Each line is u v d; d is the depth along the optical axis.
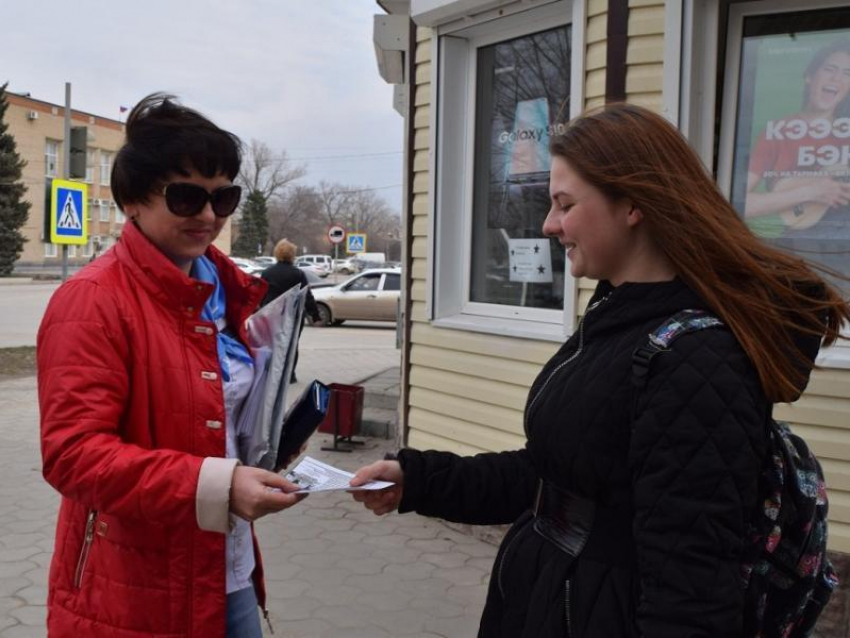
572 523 1.52
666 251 1.42
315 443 6.71
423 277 4.87
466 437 4.61
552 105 4.34
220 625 1.69
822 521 1.46
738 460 1.25
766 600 1.42
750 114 3.57
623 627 1.40
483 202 4.80
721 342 1.31
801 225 3.49
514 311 4.52
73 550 1.72
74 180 10.91
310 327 18.45
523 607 1.58
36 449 6.56
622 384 1.40
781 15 3.48
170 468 1.51
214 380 1.72
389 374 9.45
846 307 1.43
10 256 41.22
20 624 3.45
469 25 4.47
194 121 1.71
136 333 1.63
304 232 89.06
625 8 3.67
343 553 4.35
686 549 1.23
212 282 1.92
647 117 1.49
